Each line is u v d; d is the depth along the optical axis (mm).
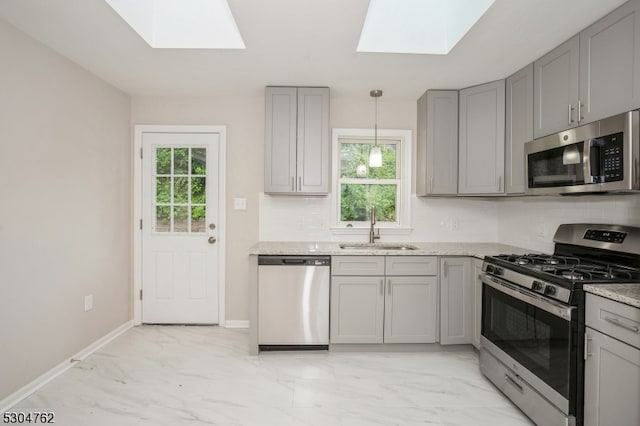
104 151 2869
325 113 2965
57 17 1903
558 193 2082
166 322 3312
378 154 2881
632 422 1344
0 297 1933
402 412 1984
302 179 2979
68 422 1854
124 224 3168
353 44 2201
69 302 2469
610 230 2059
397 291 2725
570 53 2055
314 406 2031
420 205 3342
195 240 3303
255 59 2443
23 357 2082
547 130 2262
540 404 1778
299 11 1841
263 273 2695
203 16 2256
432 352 2791
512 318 2066
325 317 2721
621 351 1390
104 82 2863
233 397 2115
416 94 3135
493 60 2406
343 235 3314
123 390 2172
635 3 1614
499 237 3332
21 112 2057
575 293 1599
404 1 2275
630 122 1578
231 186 3307
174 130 3277
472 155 2900
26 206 2098
